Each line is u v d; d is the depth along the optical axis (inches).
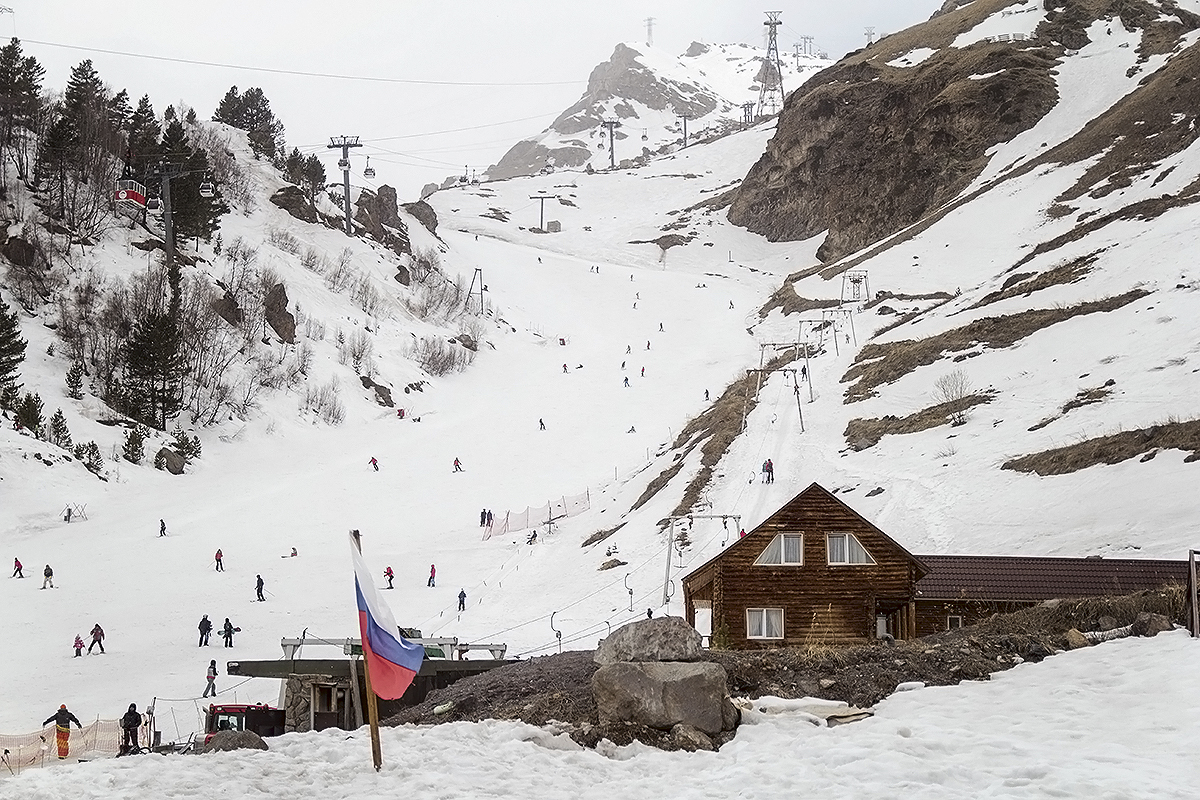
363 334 4717.0
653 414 4028.1
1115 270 3284.9
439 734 616.7
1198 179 3959.2
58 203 4429.1
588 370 4840.1
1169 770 515.5
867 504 2262.6
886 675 716.0
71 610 2065.7
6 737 1266.0
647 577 2133.4
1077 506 1862.7
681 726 623.5
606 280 6604.3
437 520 2925.7
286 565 2469.2
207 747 598.2
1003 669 729.0
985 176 5994.1
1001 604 1174.3
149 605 2114.9
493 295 6112.2
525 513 2906.0
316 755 573.9
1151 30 6717.5
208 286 4239.7
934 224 5472.4
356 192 6796.3
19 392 3444.9
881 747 572.4
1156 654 703.1
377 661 558.9
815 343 4170.8
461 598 2106.3
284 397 4013.3
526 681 772.6
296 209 5718.5
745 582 1151.6
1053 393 2544.3
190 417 3727.9
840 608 1146.0
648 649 674.2
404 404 4352.9
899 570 1151.6
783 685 709.3
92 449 3176.7
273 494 3164.4
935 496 2171.5
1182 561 1253.7
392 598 2214.6
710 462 2832.2
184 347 3804.1
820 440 2856.8
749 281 6717.5
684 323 5580.7
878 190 6742.1
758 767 554.6
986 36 7386.8
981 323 3253.0
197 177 4677.7
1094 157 5187.0
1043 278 3526.1
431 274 5969.5
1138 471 1913.1
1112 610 806.5
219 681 1614.2
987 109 6417.3
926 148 6569.9
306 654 1782.7
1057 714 617.6
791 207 7603.4
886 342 3597.4
